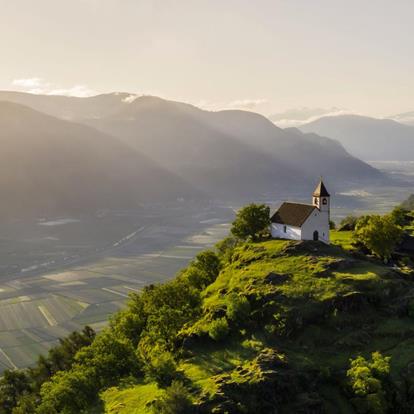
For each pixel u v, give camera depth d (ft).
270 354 284.61
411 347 299.17
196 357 299.58
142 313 393.91
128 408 270.87
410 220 597.11
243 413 244.83
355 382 267.59
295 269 378.53
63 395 301.02
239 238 503.20
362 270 374.63
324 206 449.06
